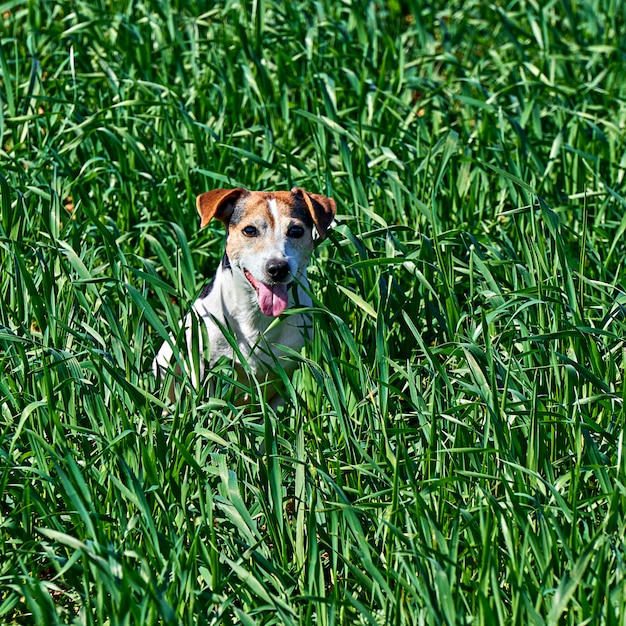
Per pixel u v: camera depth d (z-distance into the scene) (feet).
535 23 53.98
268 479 24.34
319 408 29.55
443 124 47.06
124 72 48.73
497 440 24.75
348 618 23.21
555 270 30.94
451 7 61.77
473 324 31.32
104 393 28.27
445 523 24.70
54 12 55.88
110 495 24.94
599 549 22.99
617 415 27.91
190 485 25.76
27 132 41.22
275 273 30.58
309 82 46.96
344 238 36.55
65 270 30.76
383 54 53.78
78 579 24.02
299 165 38.88
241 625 23.53
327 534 25.45
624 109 47.50
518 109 47.11
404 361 30.63
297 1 58.90
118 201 41.01
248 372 27.20
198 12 55.62
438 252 32.07
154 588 20.77
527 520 22.85
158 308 36.70
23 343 29.19
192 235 39.86
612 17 58.13
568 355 29.27
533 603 22.27
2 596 24.47
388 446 25.63
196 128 40.75
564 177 43.06
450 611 20.85
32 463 26.35
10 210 33.99
